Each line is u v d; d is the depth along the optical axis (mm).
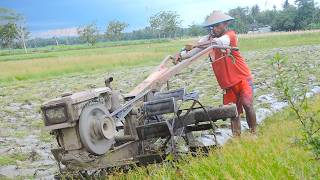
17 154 6207
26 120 9023
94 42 71188
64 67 23453
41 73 21750
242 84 5398
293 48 26766
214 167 3730
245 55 22984
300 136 4383
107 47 60219
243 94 5391
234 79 5383
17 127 8320
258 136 5051
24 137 7398
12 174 5312
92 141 3717
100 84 15180
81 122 3648
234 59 5344
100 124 3738
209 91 10406
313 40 34531
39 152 6219
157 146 4672
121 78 16516
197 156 4230
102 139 3799
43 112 3662
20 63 28031
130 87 13492
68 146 3738
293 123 5406
